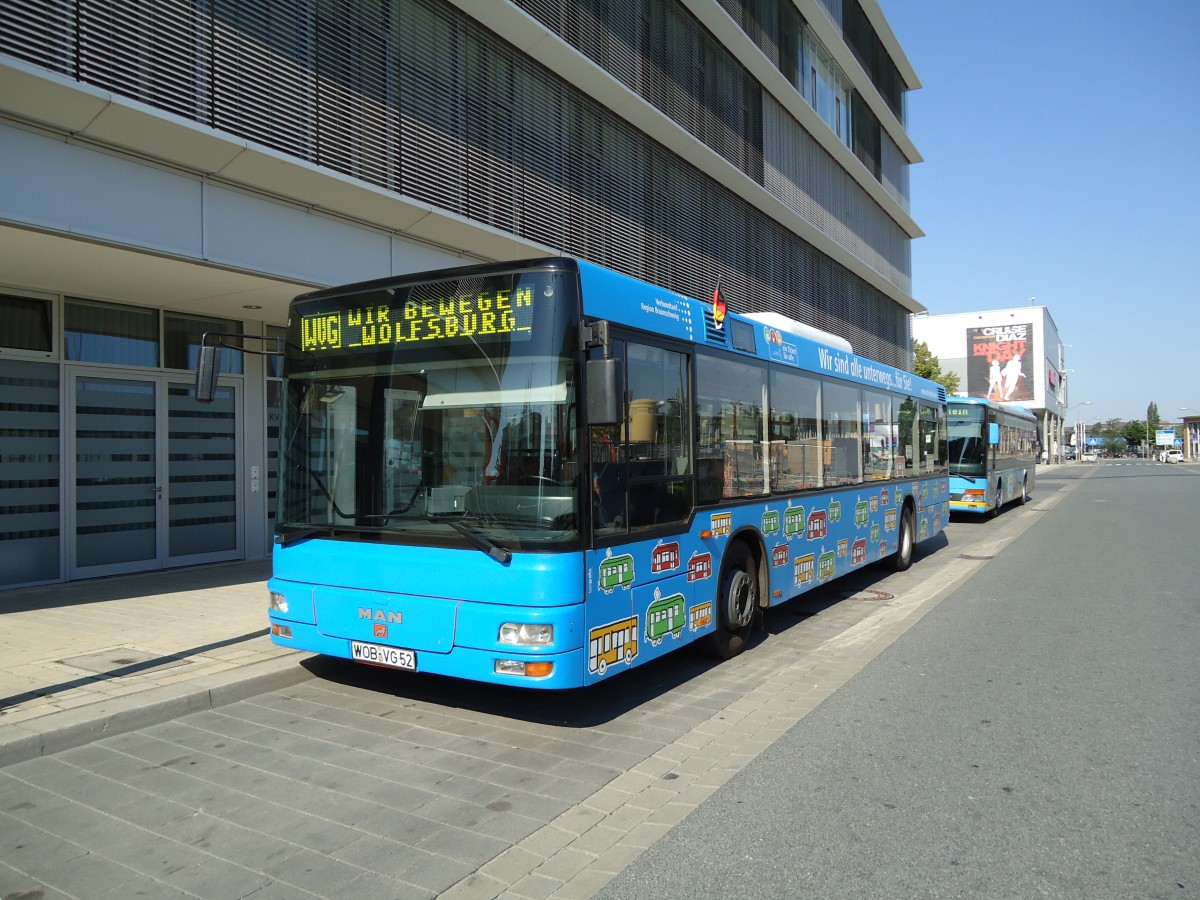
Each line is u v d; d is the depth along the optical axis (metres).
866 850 3.71
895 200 31.77
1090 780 4.50
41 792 4.34
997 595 10.41
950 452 21.22
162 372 10.49
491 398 5.20
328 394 5.81
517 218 12.77
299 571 5.79
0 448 8.93
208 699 5.71
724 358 7.01
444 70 11.42
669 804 4.22
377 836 3.85
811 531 8.70
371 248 10.25
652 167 16.72
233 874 3.49
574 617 4.96
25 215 6.89
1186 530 18.19
